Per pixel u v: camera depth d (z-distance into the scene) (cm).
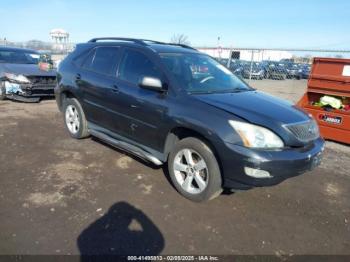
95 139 596
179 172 399
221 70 496
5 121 700
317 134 396
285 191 431
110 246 293
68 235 304
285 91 1587
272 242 317
